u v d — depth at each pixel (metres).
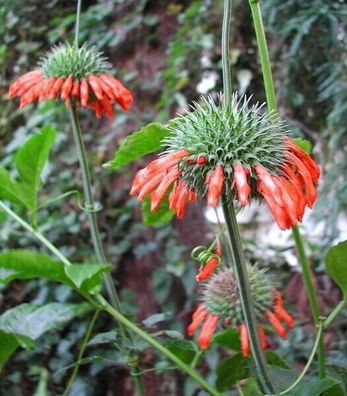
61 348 0.60
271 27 0.54
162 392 0.60
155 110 0.67
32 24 0.75
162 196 0.23
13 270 0.31
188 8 0.67
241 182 0.22
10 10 0.74
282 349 0.52
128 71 0.69
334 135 0.52
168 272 0.63
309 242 0.61
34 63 0.75
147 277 0.64
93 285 0.31
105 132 0.68
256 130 0.24
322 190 0.53
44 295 0.62
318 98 0.57
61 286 0.62
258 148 0.23
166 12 0.69
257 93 0.67
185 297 0.63
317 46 0.54
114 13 0.71
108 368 0.61
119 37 0.69
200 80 0.68
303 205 0.22
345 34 0.53
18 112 0.72
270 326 0.39
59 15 0.75
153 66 0.68
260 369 0.25
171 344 0.35
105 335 0.34
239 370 0.37
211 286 0.35
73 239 0.66
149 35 0.69
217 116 0.24
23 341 0.33
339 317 0.54
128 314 0.35
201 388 0.58
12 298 0.64
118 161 0.31
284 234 0.67
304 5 0.52
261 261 0.65
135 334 0.35
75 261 0.65
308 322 0.56
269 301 0.34
